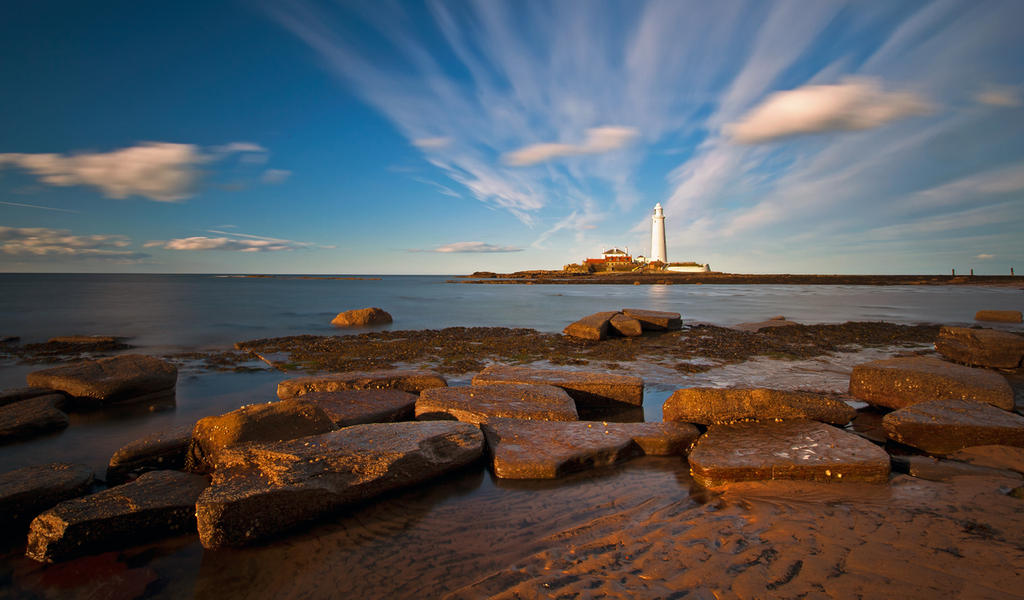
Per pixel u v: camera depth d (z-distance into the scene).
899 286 81.12
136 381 9.57
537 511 5.03
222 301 40.75
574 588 3.48
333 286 83.69
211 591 3.88
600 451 6.29
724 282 93.88
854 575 3.43
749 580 3.43
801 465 5.47
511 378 9.65
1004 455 5.96
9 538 4.66
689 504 5.04
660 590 3.38
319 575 4.04
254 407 6.18
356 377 9.50
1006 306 36.19
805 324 23.98
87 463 6.48
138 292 55.84
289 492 4.68
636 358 14.56
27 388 9.20
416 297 48.94
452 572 3.99
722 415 7.21
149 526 4.59
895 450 6.69
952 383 7.99
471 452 6.18
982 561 3.54
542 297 49.22
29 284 84.62
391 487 5.42
